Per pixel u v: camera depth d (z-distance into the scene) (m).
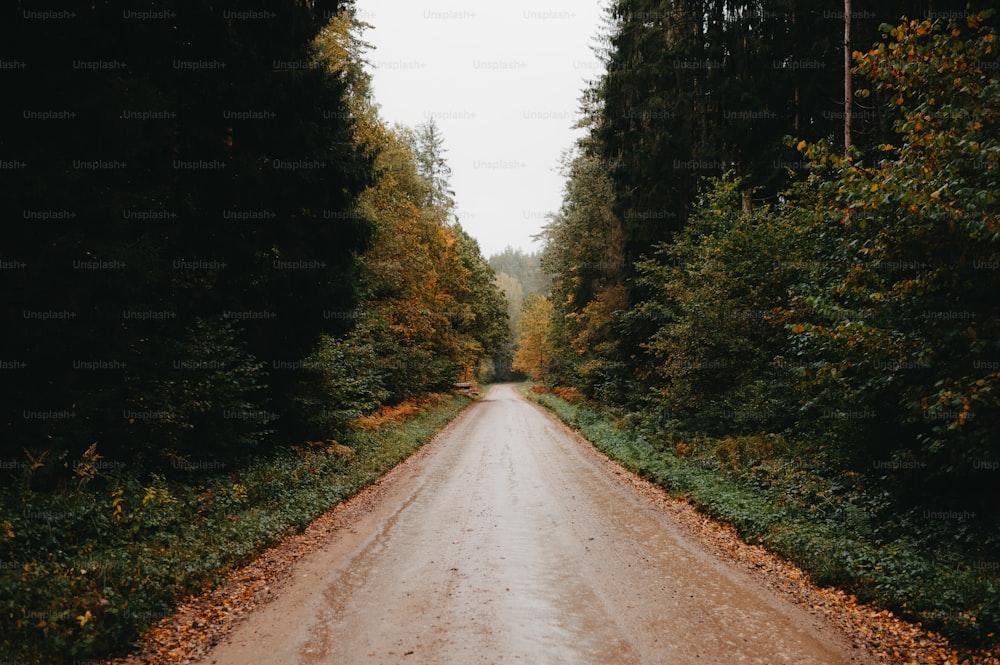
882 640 5.61
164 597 6.32
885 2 14.73
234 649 5.52
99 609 5.51
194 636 5.80
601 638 5.71
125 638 5.42
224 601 6.69
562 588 7.12
